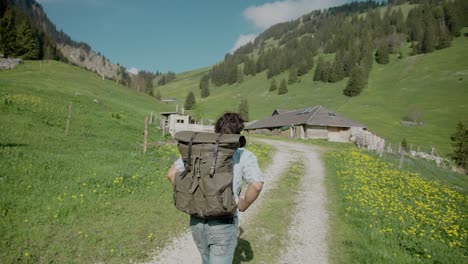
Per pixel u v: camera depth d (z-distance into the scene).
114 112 38.34
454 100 109.38
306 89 169.12
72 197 8.00
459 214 11.26
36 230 6.03
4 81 37.34
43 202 7.45
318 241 7.28
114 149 18.58
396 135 82.31
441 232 8.54
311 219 8.93
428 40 171.00
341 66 169.75
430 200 13.16
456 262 6.48
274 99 163.38
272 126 72.69
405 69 157.62
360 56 185.50
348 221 8.90
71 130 21.91
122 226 6.87
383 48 177.38
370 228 8.24
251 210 9.34
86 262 5.25
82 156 14.37
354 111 112.88
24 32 96.19
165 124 38.38
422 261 6.39
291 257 6.33
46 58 110.94
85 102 38.72
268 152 26.81
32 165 10.56
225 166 3.15
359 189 12.95
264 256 6.26
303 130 62.31
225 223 3.26
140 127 33.53
